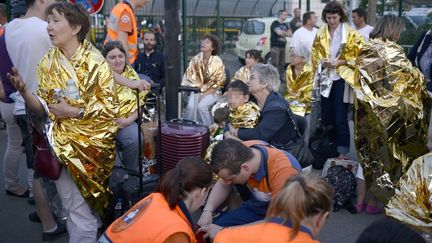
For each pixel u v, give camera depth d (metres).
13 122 4.38
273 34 9.16
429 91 5.22
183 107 5.70
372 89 4.06
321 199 2.01
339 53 5.21
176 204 2.47
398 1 9.33
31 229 4.12
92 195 3.19
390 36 4.11
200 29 8.70
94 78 3.09
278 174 2.77
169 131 3.97
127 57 4.94
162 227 2.30
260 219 2.96
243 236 2.08
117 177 3.78
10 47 3.62
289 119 3.71
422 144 4.29
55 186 3.40
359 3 9.84
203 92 5.70
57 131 3.07
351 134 6.82
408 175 3.48
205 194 2.57
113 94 3.17
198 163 2.55
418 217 3.26
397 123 4.06
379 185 4.17
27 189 4.76
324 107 5.43
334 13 5.27
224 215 3.09
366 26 6.63
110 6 8.45
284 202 2.00
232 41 9.01
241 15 9.11
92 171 3.16
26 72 3.58
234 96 3.86
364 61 4.08
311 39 7.28
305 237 2.00
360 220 4.30
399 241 1.74
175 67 4.75
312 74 5.56
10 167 4.60
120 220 2.51
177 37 4.70
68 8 3.02
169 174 2.51
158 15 8.94
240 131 3.78
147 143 4.04
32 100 3.00
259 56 5.86
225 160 2.68
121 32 5.22
